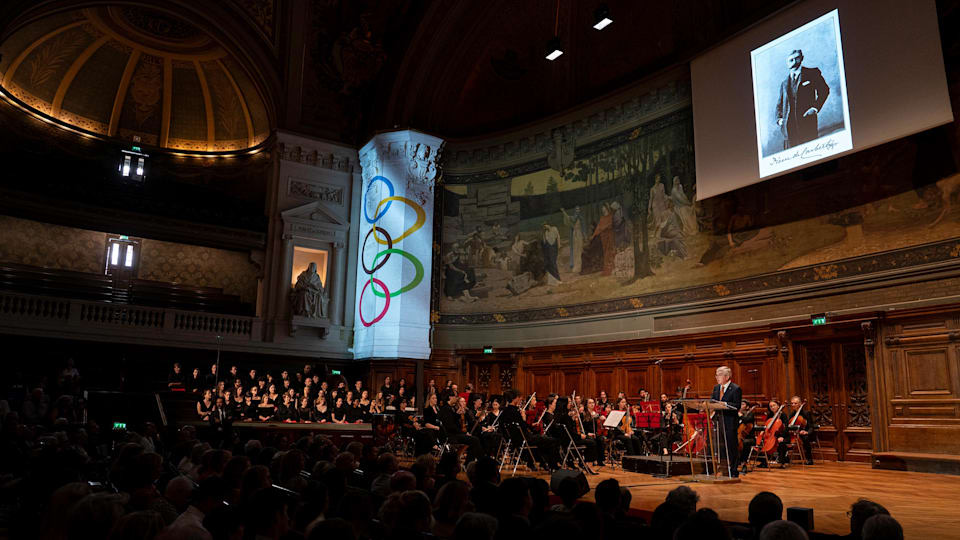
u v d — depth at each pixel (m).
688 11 19.41
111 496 3.12
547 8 23.28
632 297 19.41
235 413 17.84
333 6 25.38
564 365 20.92
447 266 24.25
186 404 17.81
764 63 16.28
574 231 21.53
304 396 19.58
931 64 12.98
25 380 18.78
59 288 21.91
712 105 17.45
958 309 12.32
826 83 14.82
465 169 24.75
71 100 25.03
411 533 3.43
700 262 17.67
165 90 26.78
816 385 15.11
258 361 23.00
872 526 3.35
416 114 25.27
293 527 4.02
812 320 14.54
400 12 25.88
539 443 11.27
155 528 2.88
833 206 14.80
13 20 19.92
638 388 18.81
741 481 10.20
